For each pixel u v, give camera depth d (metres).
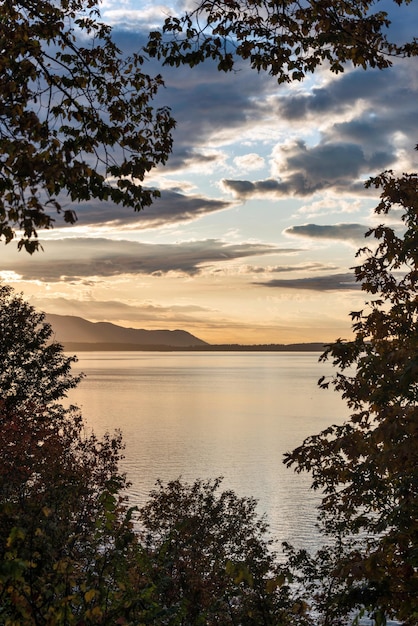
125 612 7.15
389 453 8.75
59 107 9.98
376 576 7.73
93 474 27.39
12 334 41.25
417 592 7.86
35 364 42.03
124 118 10.65
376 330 13.28
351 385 14.61
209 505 28.25
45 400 42.94
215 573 19.52
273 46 10.34
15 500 14.12
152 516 27.81
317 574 21.38
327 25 9.87
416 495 9.64
